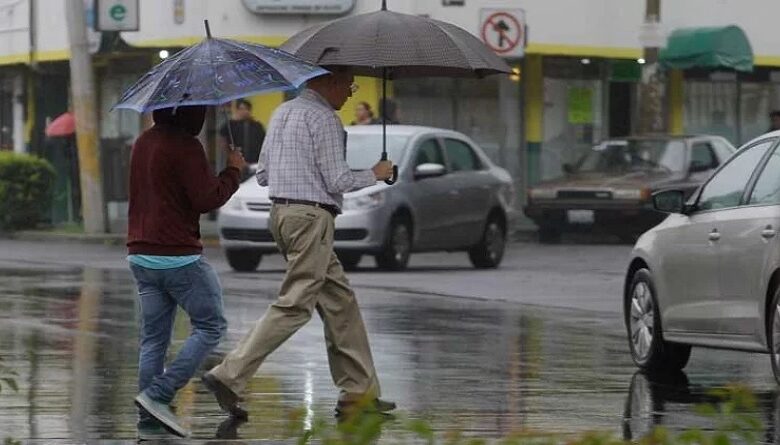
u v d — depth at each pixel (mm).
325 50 25734
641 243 32719
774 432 24625
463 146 59281
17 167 76938
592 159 75625
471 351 34812
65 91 90312
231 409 25406
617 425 25328
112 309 42656
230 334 37125
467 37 26625
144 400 24172
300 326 25438
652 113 78250
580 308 44750
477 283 52219
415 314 42594
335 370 26031
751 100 94438
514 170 84938
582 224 72875
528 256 66125
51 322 39469
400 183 55844
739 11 90125
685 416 26328
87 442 23406
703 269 30266
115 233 74250
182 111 23969
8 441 19156
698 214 31031
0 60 90875
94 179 73750
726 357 34844
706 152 74875
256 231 54781
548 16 82625
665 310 31578
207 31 24312
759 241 28656
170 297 24375
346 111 80688
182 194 23922
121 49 78125
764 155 29781
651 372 32094
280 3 78062
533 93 85062
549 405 27375
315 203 25406
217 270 57344
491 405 27281
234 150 24281
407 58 25766
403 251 56219
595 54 84188
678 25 87188
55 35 86875
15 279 52156
